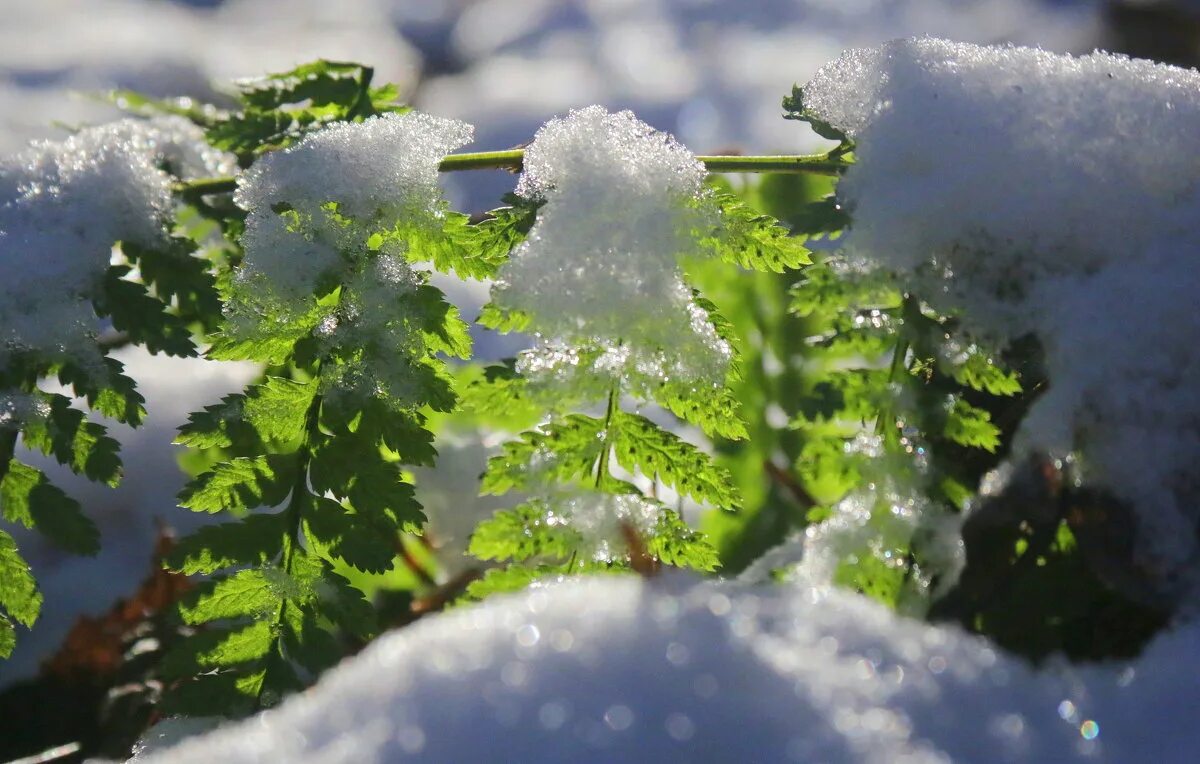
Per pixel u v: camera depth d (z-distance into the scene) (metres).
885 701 0.46
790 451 0.62
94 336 0.54
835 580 0.53
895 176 0.54
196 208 0.58
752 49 1.54
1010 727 0.46
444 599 0.60
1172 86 0.54
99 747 0.57
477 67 1.55
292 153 0.54
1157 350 0.51
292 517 0.52
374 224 0.53
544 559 0.56
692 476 0.52
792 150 1.05
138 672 0.59
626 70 1.45
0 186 0.56
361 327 0.53
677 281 0.52
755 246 0.53
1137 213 0.53
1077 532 0.51
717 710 0.46
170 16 1.71
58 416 0.54
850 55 0.55
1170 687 0.47
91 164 0.56
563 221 0.53
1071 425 0.51
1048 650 0.51
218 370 0.70
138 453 0.67
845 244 0.53
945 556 0.52
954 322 0.53
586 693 0.46
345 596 0.52
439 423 0.64
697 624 0.47
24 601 0.53
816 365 0.62
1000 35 1.46
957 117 0.54
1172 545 0.50
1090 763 0.46
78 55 1.39
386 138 0.54
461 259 0.54
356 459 0.53
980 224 0.53
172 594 0.62
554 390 0.52
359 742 0.46
